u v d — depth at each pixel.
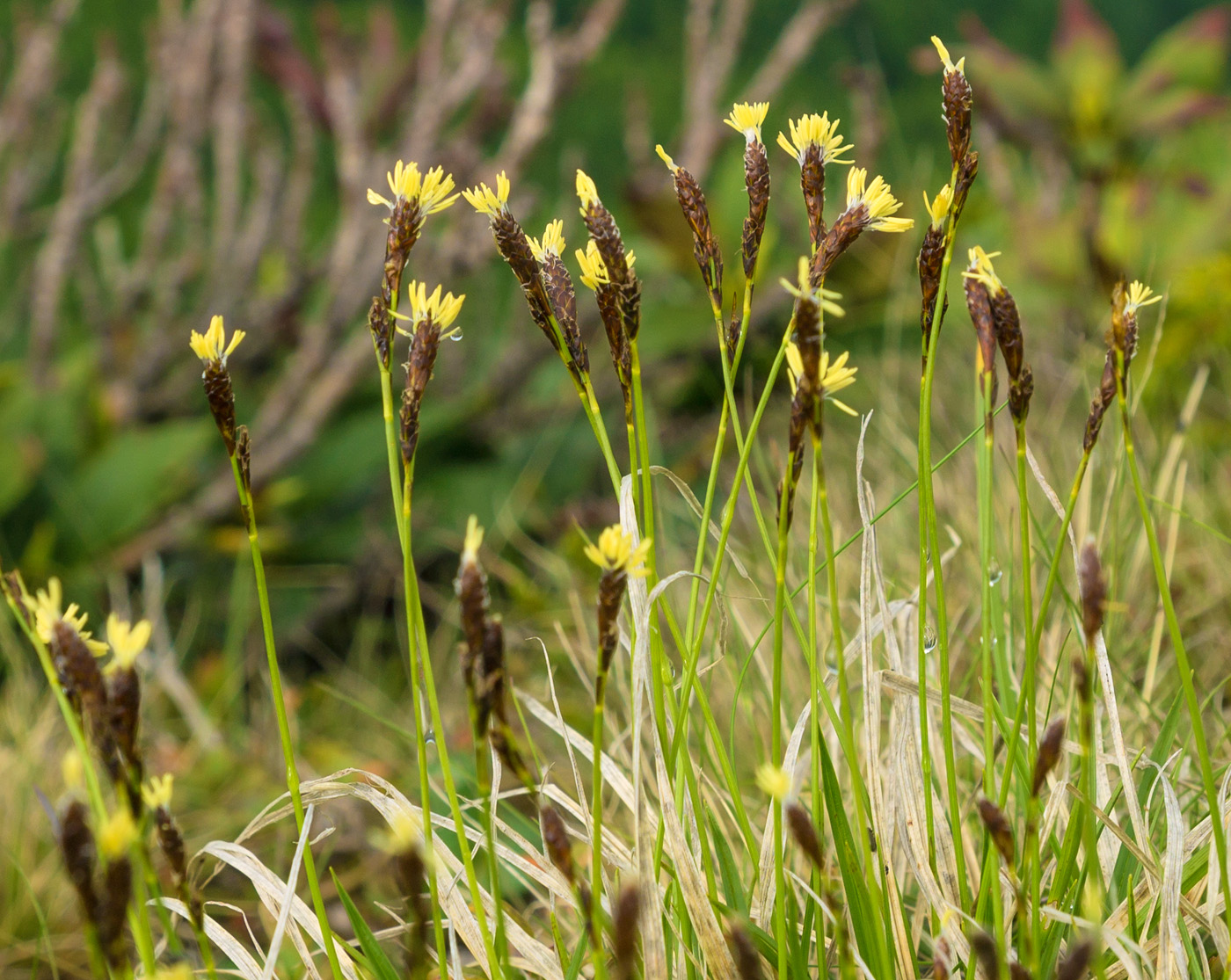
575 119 4.68
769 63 2.78
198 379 2.92
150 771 1.67
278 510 2.66
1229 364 2.20
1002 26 5.89
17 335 3.23
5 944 1.26
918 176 2.63
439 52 2.66
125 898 0.91
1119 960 0.99
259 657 2.30
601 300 0.97
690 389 2.78
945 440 2.04
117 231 3.06
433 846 0.99
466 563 0.93
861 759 1.09
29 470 2.35
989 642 0.99
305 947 1.00
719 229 2.67
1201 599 1.49
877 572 1.02
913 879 1.07
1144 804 1.05
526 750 1.20
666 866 1.01
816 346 0.94
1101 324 2.18
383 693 2.07
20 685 1.78
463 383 3.19
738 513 1.90
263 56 2.75
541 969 1.01
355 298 2.56
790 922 0.99
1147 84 2.56
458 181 2.56
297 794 0.98
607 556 0.93
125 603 2.34
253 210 2.85
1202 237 2.29
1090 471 1.24
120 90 2.92
